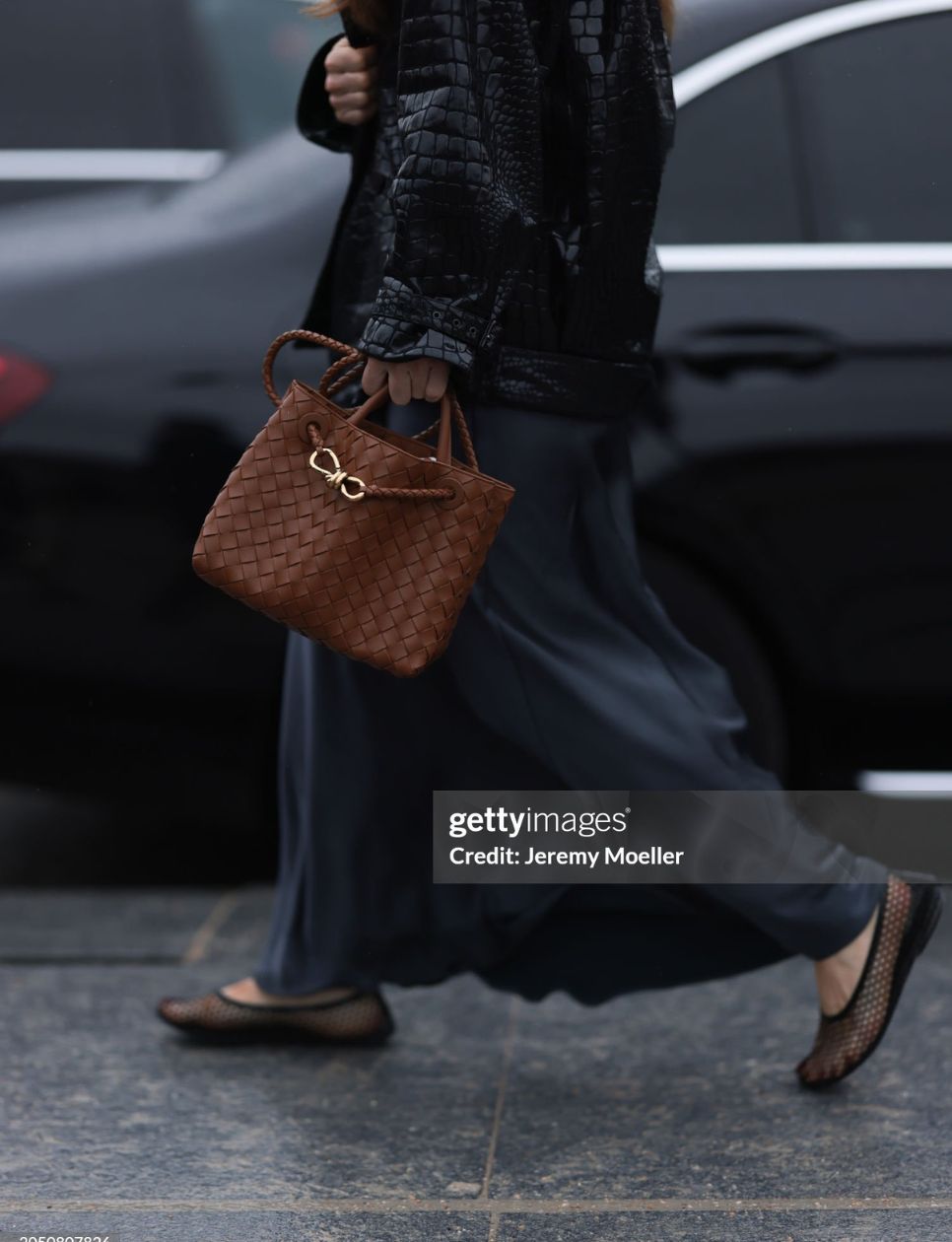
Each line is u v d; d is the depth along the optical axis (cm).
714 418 1013
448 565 676
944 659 1035
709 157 1048
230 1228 660
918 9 1080
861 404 1019
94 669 1024
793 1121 763
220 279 1025
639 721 753
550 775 781
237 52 1466
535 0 695
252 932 1044
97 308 1020
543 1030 888
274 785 1062
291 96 1483
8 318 1017
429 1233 654
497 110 677
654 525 1014
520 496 734
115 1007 920
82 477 1009
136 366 1010
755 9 1076
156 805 1062
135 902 1106
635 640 771
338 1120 771
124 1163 723
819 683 1038
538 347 721
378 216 738
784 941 775
